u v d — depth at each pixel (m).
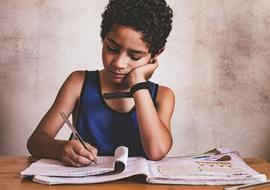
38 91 2.24
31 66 2.22
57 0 2.19
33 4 2.18
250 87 2.30
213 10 2.24
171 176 1.01
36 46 2.21
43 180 0.99
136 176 1.06
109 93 1.43
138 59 1.30
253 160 1.32
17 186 0.97
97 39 2.22
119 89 1.45
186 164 1.15
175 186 0.99
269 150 2.35
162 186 0.99
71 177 1.02
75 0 2.19
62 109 1.44
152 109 1.30
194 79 2.27
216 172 1.06
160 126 1.29
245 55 2.28
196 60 2.26
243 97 2.31
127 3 1.25
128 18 1.22
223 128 2.31
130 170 1.05
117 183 1.01
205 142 2.31
